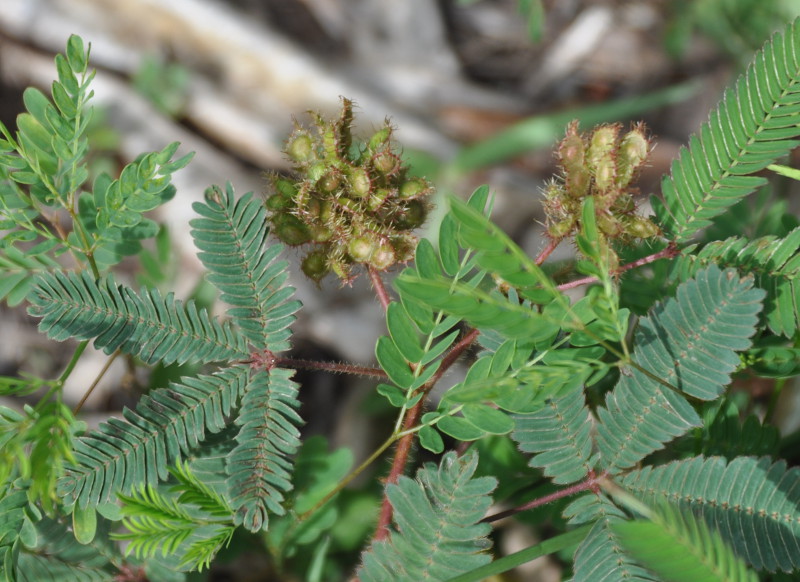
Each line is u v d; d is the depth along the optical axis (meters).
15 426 0.53
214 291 0.62
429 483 0.52
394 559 0.52
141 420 0.53
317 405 0.66
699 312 0.52
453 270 0.53
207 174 0.71
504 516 0.53
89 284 0.53
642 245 0.56
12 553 0.53
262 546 0.58
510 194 0.72
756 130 0.54
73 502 0.53
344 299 0.67
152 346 0.53
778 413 0.59
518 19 0.83
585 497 0.53
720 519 0.52
